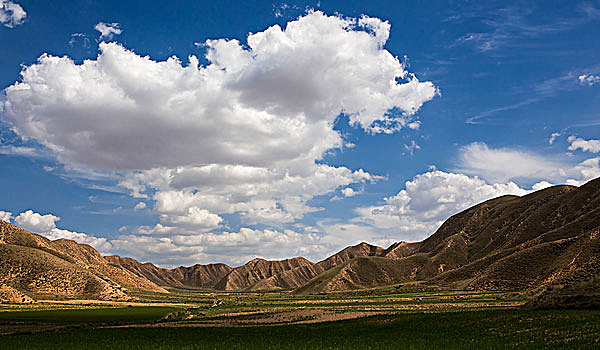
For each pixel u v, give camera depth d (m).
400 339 55.03
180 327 80.31
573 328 49.31
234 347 54.53
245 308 145.00
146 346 56.38
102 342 60.38
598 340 43.22
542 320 55.47
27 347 56.12
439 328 60.78
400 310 103.44
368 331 64.12
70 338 64.56
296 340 59.03
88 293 197.50
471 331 55.94
